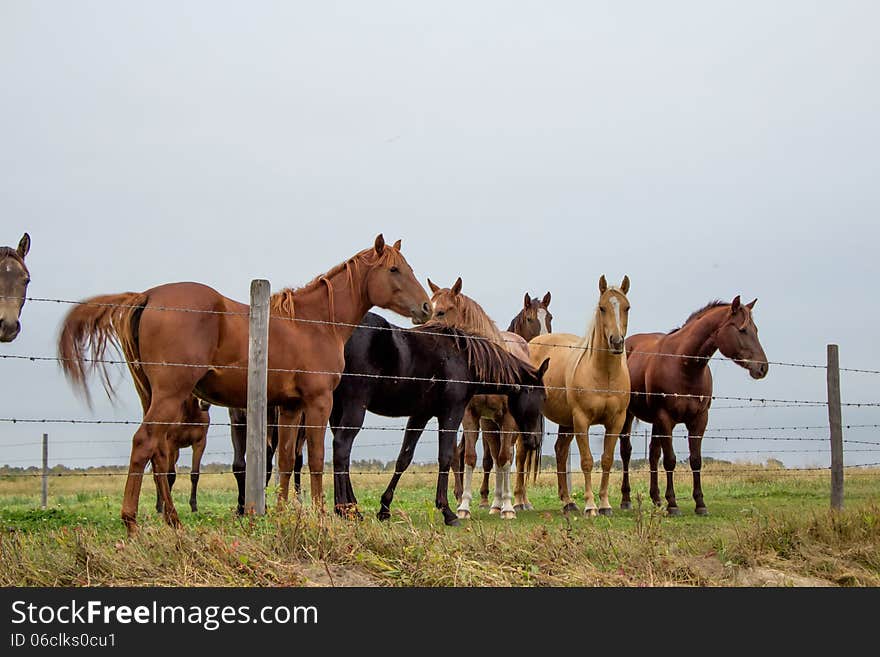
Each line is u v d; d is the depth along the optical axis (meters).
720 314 12.61
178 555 6.61
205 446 12.92
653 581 6.98
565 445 13.36
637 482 18.75
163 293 7.96
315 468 9.15
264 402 7.63
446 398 11.09
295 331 9.16
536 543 7.59
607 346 11.86
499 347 11.62
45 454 15.07
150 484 22.25
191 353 7.87
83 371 7.71
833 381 10.89
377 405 10.91
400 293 10.12
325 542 6.92
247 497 7.56
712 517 11.88
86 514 11.45
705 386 12.85
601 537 7.91
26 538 7.11
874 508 9.10
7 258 8.63
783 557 8.05
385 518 10.91
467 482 12.35
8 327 8.38
